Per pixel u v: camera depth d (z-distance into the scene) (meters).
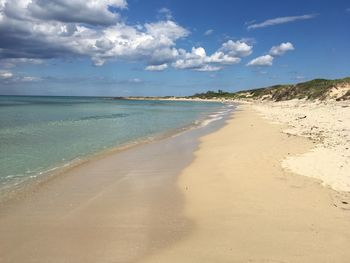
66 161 16.03
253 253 6.70
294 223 8.02
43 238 7.69
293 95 89.38
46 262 6.60
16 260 6.70
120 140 23.34
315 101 63.81
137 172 13.95
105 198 10.53
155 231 7.97
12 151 18.22
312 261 6.33
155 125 35.00
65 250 7.09
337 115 34.53
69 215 9.09
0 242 7.51
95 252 6.97
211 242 7.26
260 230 7.73
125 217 8.91
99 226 8.33
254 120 37.78
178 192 11.03
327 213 8.52
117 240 7.53
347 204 9.02
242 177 12.20
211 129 30.50
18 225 8.45
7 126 30.88
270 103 91.00
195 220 8.57
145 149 19.66
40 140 22.38
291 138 20.22
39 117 43.53
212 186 11.41
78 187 11.74
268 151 16.55
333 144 16.98
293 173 12.22
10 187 11.68
